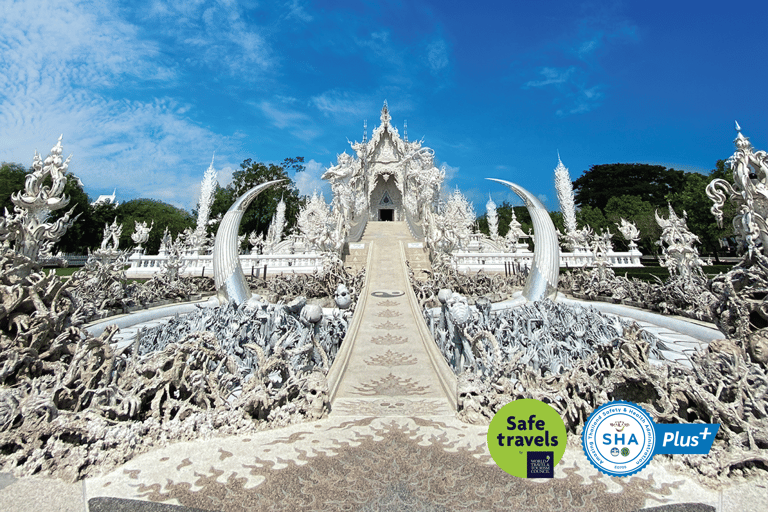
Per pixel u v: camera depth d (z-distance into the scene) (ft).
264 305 41.24
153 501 13.71
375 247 83.46
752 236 28.48
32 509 13.26
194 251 103.19
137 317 50.29
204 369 21.40
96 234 157.99
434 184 114.83
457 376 24.68
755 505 13.20
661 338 40.78
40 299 26.02
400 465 15.94
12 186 124.67
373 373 28.09
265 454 17.01
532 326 38.45
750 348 24.52
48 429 16.62
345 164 124.57
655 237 143.33
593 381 19.34
